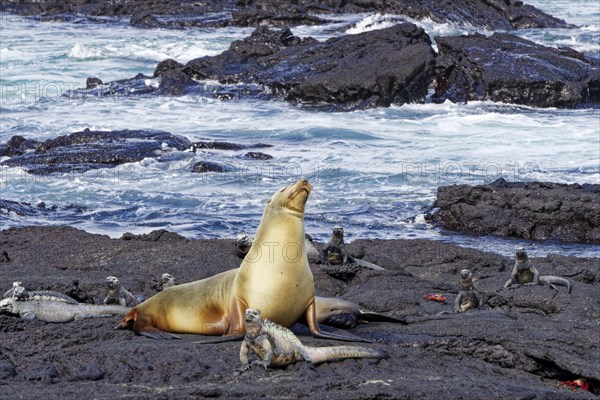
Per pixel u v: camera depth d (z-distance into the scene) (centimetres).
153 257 3075
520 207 4353
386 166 5562
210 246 3170
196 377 1783
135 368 1842
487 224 4341
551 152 5888
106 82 8294
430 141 6244
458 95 7456
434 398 1636
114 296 2383
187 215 4556
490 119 6862
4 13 13775
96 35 11344
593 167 5472
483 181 5181
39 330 2141
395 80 7275
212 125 6750
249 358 1841
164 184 5153
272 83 7719
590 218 4244
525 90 7262
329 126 6600
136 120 6875
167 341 2008
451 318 2198
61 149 5697
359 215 4566
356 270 2838
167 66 8331
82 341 2073
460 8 11919
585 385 1855
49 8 13600
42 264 3050
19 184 5084
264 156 5738
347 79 7350
